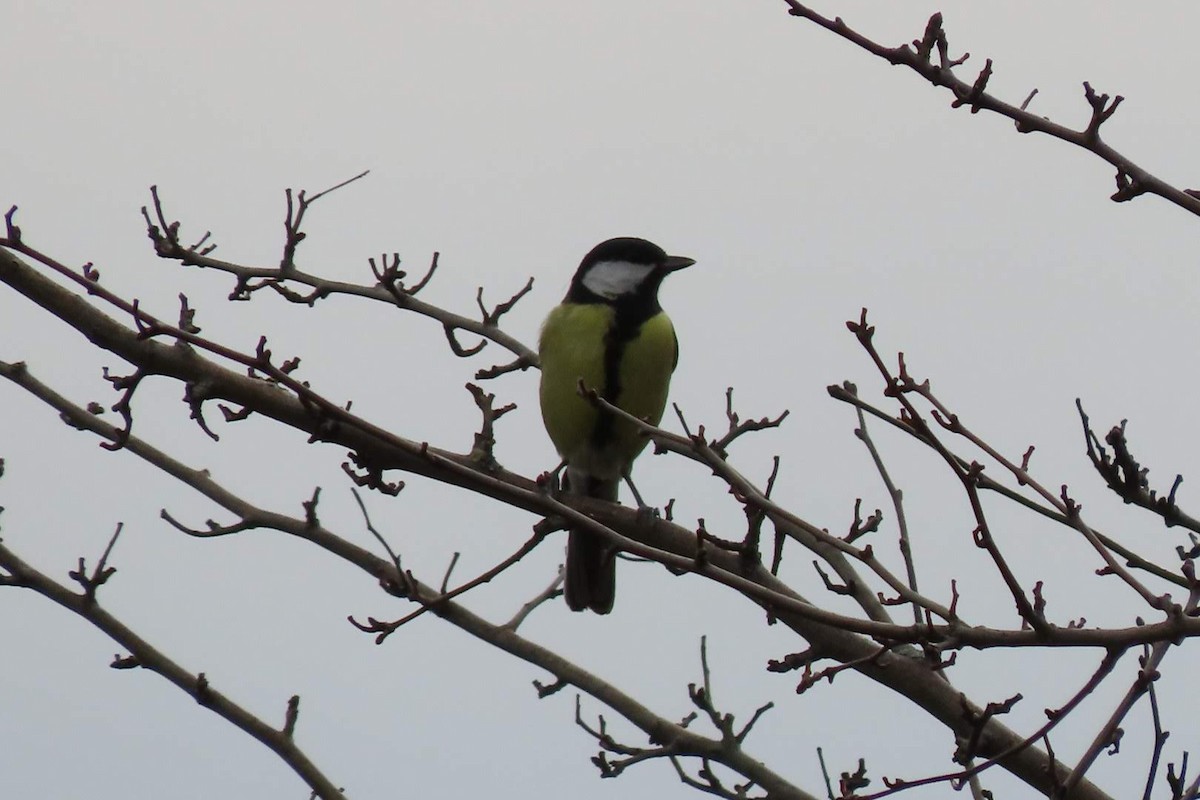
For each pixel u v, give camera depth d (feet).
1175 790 24.31
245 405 33.58
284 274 39.40
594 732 35.50
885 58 24.71
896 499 30.17
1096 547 23.62
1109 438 26.13
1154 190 24.72
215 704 35.88
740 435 36.45
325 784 35.55
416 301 41.27
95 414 37.68
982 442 24.29
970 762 25.61
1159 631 22.61
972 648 24.52
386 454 34.27
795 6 24.67
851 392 26.76
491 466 36.01
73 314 32.22
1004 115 24.88
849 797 23.73
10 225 25.27
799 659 27.55
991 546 22.72
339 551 36.78
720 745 35.01
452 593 29.91
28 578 36.06
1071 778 23.85
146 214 37.91
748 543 33.94
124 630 36.17
